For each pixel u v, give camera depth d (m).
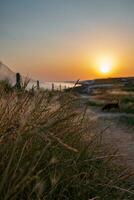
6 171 2.33
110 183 3.74
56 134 3.67
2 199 2.28
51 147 3.21
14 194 2.34
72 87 4.50
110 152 5.11
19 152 2.86
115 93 43.03
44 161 3.09
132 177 4.63
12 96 3.73
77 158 3.54
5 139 2.73
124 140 10.34
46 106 3.97
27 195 2.62
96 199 3.36
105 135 11.06
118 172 4.55
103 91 56.88
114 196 3.61
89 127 5.38
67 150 3.62
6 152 2.77
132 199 3.92
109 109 23.62
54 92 4.50
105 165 4.11
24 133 2.90
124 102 29.30
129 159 7.15
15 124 2.69
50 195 2.79
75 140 4.06
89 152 4.24
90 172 3.72
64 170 3.20
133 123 14.86
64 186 3.17
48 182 2.98
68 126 4.17
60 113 4.04
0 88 3.82
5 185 2.45
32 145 3.01
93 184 3.51
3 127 2.84
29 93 3.86
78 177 3.40
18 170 2.62
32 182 2.76
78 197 3.19
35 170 2.93
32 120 3.30
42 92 4.13
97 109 25.95
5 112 3.23
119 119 17.05
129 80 114.31
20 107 3.40
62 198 3.12
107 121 16.19
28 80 3.86
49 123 2.98
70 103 4.37
